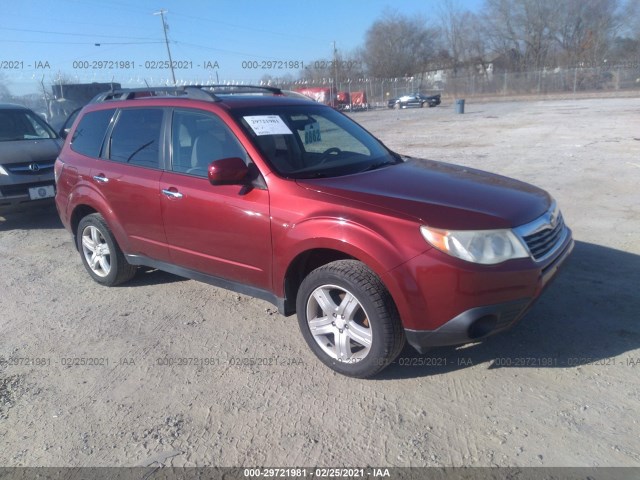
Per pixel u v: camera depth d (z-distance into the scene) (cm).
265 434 314
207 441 310
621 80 5103
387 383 357
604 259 549
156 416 335
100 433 321
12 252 690
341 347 362
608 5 5994
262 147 404
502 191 382
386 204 344
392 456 291
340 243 342
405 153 1432
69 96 2100
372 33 6988
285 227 371
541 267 336
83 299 521
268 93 555
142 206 471
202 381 370
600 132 1723
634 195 818
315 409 334
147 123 484
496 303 321
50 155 813
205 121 436
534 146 1445
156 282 555
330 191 365
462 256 315
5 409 349
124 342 430
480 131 1984
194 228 432
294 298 398
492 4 6538
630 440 292
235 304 492
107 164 509
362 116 3647
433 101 4562
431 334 328
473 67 6869
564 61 6238
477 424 312
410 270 321
